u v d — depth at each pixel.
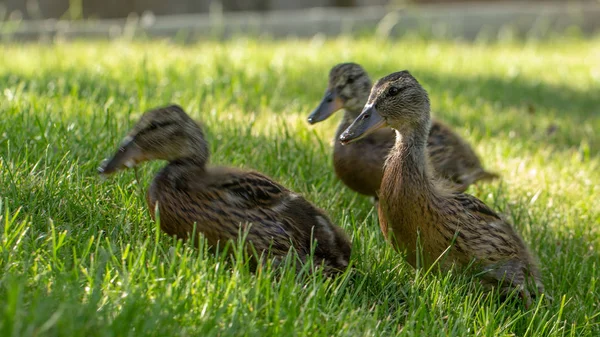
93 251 6.23
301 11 26.08
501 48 22.56
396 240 6.94
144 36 19.81
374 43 21.14
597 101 16.81
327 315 5.60
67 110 9.74
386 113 6.90
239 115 11.07
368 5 27.06
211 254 6.11
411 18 23.59
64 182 7.00
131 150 6.32
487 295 6.93
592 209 9.46
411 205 6.75
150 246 6.52
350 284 6.56
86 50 16.77
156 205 6.23
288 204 6.52
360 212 8.34
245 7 25.39
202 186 6.23
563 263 7.83
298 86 14.19
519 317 6.52
